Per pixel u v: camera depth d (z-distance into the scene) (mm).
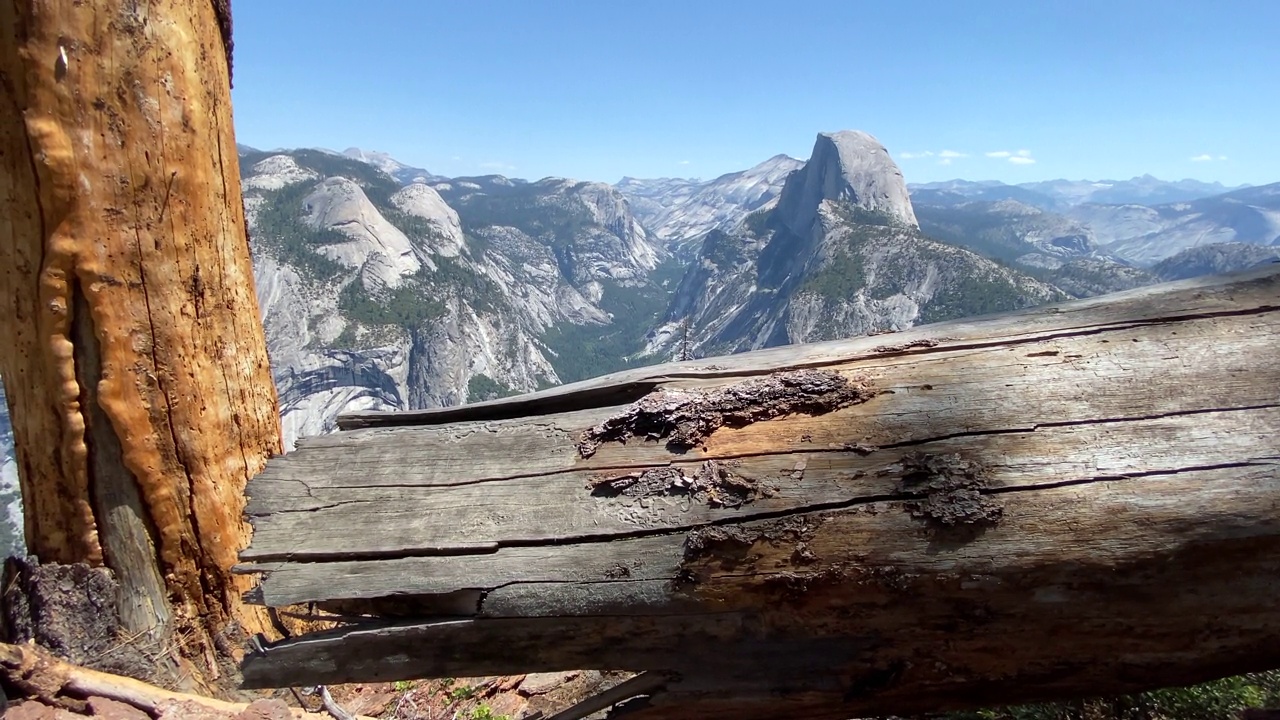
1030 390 2102
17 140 3371
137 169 3580
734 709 2113
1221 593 1785
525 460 2344
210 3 3945
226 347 4074
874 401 2186
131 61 3512
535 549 2143
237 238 4219
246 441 4207
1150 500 1819
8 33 3271
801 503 2004
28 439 3721
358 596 2137
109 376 3635
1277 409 1929
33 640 3678
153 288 3699
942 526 1886
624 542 2096
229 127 4180
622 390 2549
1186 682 1936
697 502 2090
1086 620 1847
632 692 2199
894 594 1904
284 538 2289
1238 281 2363
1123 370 2094
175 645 3846
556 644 2131
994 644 1921
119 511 3766
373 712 4414
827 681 2025
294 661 2242
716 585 1993
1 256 3496
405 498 2324
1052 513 1850
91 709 3369
